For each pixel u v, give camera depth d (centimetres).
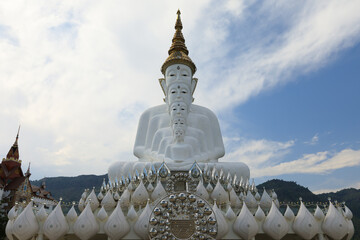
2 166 4753
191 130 2122
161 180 1647
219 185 1546
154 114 2344
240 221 1338
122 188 1692
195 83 2353
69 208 1512
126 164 1830
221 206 1536
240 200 1628
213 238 1219
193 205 1291
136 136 2314
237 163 1881
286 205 1588
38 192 5112
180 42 2467
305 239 1364
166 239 1211
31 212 1338
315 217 1400
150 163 1767
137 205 1523
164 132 2127
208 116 2323
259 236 1516
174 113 2038
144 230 1312
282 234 1336
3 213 3666
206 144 2141
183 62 2186
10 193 4422
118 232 1313
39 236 1322
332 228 1342
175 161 1838
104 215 1384
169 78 2172
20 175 4947
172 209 1282
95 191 1748
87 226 1321
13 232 1277
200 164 1758
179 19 2706
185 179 1619
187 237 1224
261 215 1389
